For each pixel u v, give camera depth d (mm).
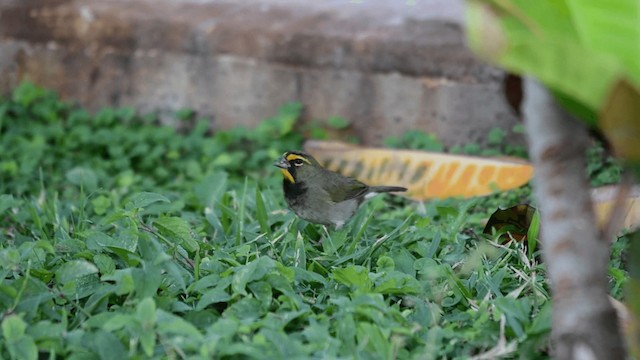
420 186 13883
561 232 6117
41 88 18984
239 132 17453
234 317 7727
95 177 14227
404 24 17203
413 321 8094
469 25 5488
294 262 9711
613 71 5379
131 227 9539
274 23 17812
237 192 13445
